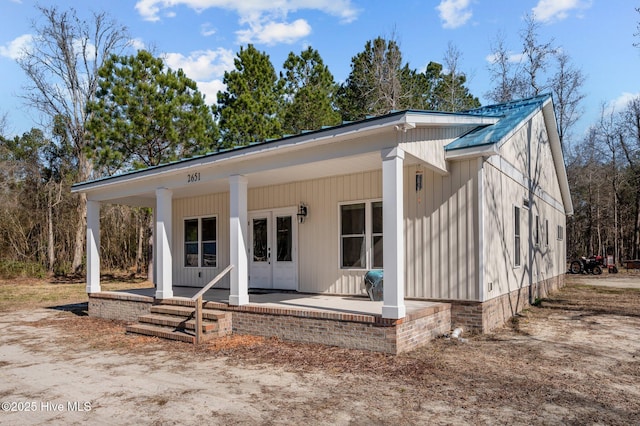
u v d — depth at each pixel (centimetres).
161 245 1035
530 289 1228
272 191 1177
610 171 3519
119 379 606
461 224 849
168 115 2039
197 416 460
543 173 1409
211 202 1341
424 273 889
